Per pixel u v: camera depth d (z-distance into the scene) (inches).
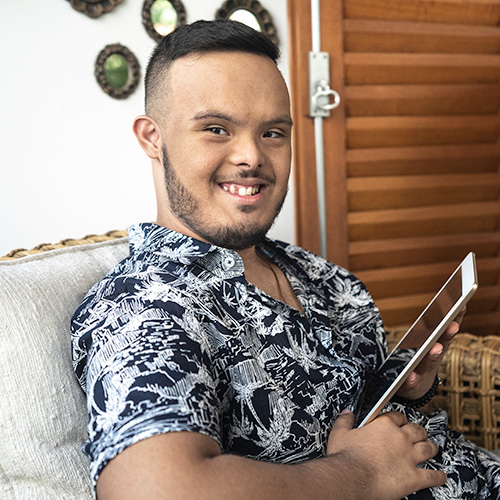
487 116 94.3
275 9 90.7
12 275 34.6
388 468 30.4
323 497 26.2
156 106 35.4
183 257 33.5
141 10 85.0
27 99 80.7
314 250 87.5
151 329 27.8
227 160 34.0
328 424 33.8
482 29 91.2
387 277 93.0
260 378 31.2
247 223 34.7
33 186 82.4
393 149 89.9
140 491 22.8
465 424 51.6
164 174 35.6
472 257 33.6
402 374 32.3
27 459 30.7
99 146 85.2
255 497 24.1
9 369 31.0
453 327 34.7
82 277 38.2
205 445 24.6
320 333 36.6
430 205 93.9
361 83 86.5
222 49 33.5
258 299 33.8
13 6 78.8
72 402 32.6
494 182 96.6
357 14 84.7
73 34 81.9
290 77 83.7
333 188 87.3
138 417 24.2
